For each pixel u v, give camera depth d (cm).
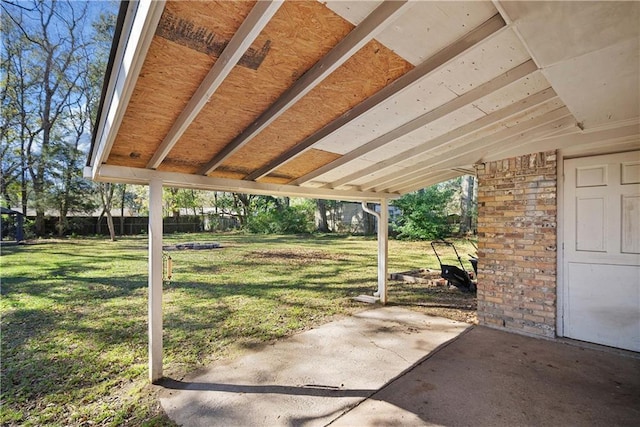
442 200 1476
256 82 204
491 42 187
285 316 479
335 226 2005
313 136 281
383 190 530
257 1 145
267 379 293
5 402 262
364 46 185
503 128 338
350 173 411
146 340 387
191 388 279
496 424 225
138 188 1862
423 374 297
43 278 724
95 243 1459
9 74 1418
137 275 757
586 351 335
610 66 192
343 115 253
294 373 303
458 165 430
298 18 161
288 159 312
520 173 389
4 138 1471
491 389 269
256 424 229
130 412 246
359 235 1800
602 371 295
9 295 585
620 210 333
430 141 330
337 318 468
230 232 2084
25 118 1527
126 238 1708
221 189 353
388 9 153
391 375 296
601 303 342
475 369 304
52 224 1747
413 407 246
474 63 205
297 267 894
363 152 318
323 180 423
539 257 376
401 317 469
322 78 193
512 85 240
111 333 409
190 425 229
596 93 235
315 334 404
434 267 886
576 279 356
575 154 357
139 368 317
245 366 319
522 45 189
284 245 1393
